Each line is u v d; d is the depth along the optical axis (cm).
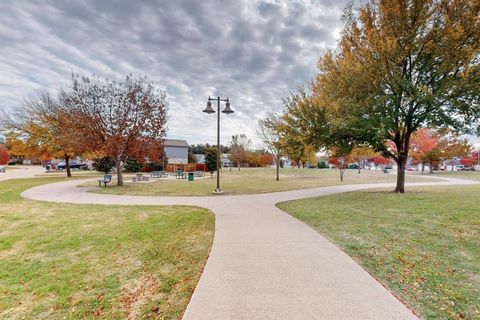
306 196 1402
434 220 737
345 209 959
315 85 1727
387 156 1466
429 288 368
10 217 886
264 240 591
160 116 2212
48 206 1101
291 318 288
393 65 1220
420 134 3691
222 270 423
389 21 1236
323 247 538
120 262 509
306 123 1416
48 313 350
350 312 298
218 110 1573
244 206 1077
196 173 3788
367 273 408
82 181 2461
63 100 2556
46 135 2794
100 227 747
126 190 1736
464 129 1237
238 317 292
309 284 370
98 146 2072
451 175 3466
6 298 388
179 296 380
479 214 782
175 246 585
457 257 477
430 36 1174
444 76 1179
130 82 2152
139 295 388
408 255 491
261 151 6606
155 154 2230
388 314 295
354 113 1220
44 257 539
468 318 300
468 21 1103
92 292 400
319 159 6812
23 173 3647
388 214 847
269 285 368
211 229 714
